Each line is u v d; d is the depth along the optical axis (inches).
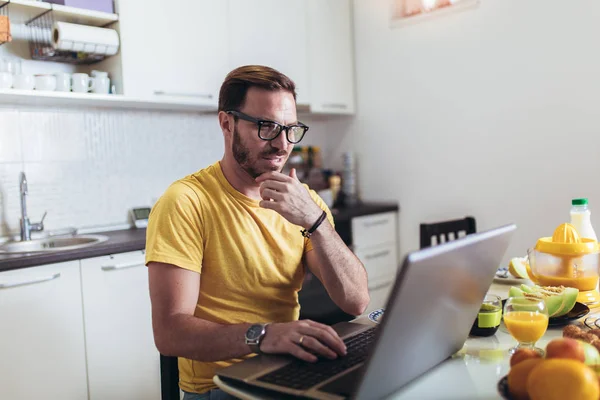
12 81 85.0
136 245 89.5
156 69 98.7
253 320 51.8
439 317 34.1
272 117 49.8
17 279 75.5
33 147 97.3
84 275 82.8
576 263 55.2
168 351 44.3
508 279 63.7
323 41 129.4
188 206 49.4
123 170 108.9
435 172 123.7
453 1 117.1
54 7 86.4
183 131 118.4
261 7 116.0
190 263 47.6
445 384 35.5
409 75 126.4
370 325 46.1
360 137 138.1
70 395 81.3
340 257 51.5
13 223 95.6
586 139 99.6
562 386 27.1
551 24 102.6
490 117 113.0
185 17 102.8
